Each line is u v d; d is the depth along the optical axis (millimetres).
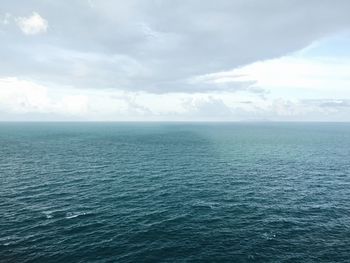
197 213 38312
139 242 29719
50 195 45906
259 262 26000
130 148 107688
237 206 41281
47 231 32125
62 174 61281
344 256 27344
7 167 68000
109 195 46281
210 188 50844
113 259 26359
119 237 30797
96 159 81500
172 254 27297
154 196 45969
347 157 86562
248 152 97562
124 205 41406
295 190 49906
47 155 87812
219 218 36562
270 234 31891
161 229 32969
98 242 29625
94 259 26359
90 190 49062
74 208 39875
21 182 53906
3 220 35156
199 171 65438
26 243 29234
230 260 26297
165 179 57531
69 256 26828
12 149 101125
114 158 83500
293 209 40188
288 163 76188
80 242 29594
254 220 35969
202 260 26250
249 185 53125
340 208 40781
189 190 49531
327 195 46969
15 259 26234
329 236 31609
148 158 83812
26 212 38062
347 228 33812
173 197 45469
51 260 26125
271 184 53812
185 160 80500
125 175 60969
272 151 100250
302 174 62625
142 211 38969
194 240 30250
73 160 79312
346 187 51969
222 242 29859
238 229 33188
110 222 34938
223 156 88312
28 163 73625
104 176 59781
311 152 97750
